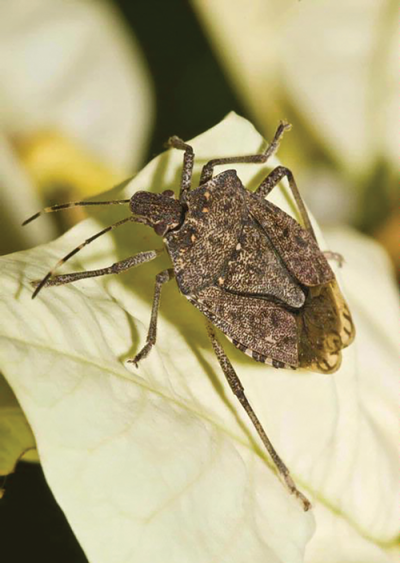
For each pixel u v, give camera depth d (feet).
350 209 0.48
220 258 0.43
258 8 0.48
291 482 0.41
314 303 0.43
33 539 0.41
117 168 0.48
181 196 0.43
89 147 0.47
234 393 0.41
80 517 0.37
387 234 0.48
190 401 0.41
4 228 0.44
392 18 0.48
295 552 0.40
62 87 0.47
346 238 0.47
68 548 0.41
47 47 0.47
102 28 0.48
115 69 0.48
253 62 0.48
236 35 0.48
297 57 0.48
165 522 0.38
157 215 0.42
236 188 0.43
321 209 0.48
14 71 0.47
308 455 0.42
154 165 0.43
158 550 0.38
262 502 0.40
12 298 0.39
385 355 0.45
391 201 0.48
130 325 0.41
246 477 0.40
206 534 0.39
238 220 0.43
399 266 0.48
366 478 0.43
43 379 0.38
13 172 0.45
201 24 0.48
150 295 0.42
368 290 0.46
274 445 0.42
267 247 0.43
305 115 0.48
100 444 0.38
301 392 0.42
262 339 0.42
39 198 0.46
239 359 0.43
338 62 0.48
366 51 0.48
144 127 0.48
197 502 0.39
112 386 0.39
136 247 0.43
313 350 0.42
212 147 0.43
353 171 0.48
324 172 0.48
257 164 0.44
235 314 0.42
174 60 0.49
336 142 0.48
